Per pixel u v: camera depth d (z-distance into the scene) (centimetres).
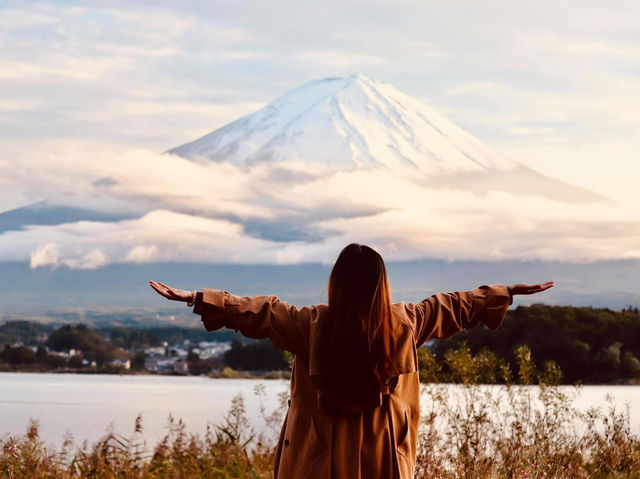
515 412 709
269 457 884
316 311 395
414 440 401
